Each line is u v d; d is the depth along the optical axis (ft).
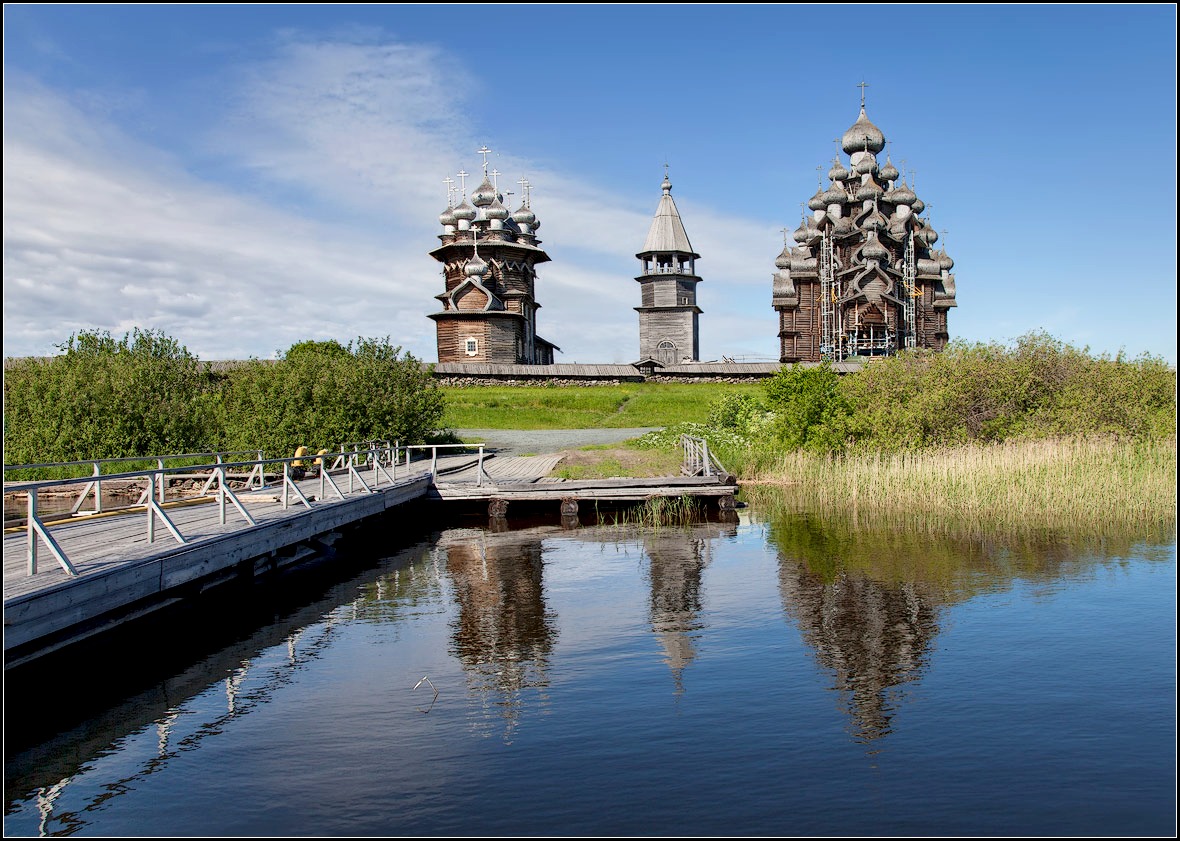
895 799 23.35
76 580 30.76
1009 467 73.82
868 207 264.93
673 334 293.64
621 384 216.95
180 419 99.91
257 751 27.17
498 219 246.88
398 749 27.04
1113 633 37.37
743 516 71.97
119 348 110.93
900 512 70.13
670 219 292.81
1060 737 27.09
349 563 57.36
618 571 52.42
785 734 27.61
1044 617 39.86
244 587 46.26
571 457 106.32
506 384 213.87
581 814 22.80
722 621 40.68
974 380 90.63
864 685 31.81
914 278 265.95
